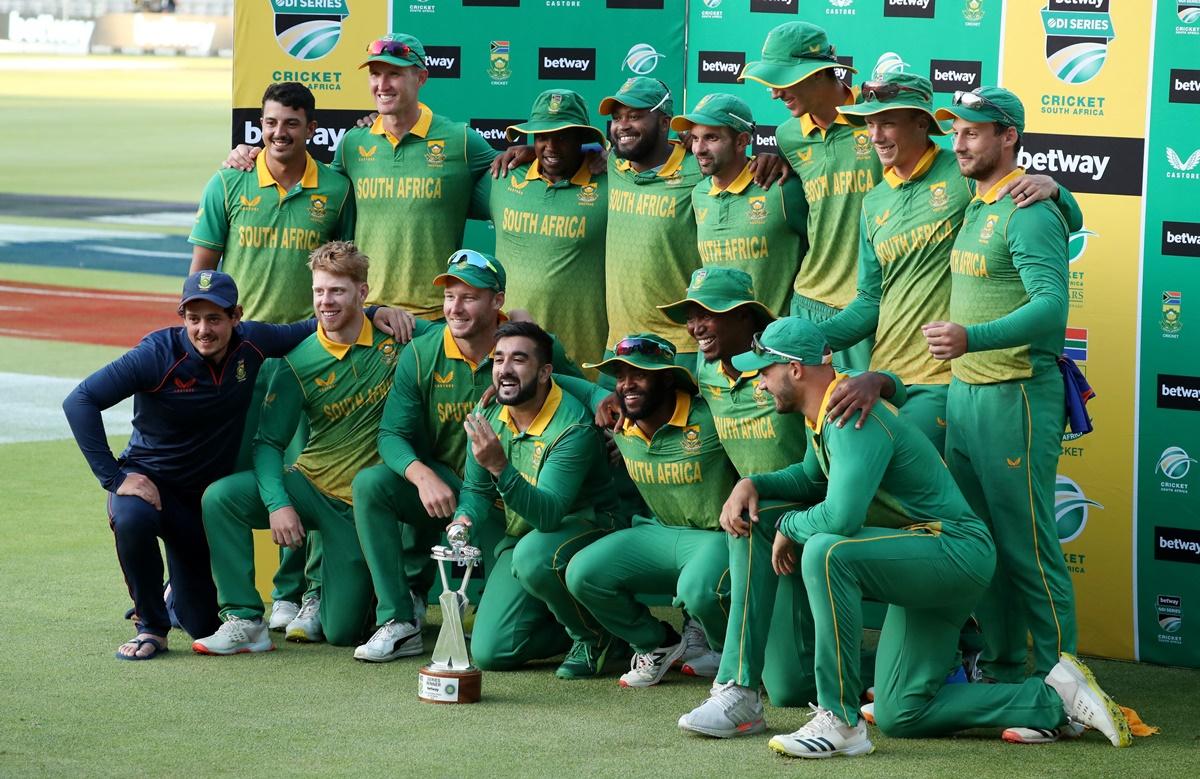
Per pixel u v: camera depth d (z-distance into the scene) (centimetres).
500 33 1062
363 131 983
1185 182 902
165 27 6938
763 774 690
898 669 754
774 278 914
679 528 849
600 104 973
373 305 969
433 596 1048
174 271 2680
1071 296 937
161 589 874
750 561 762
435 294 979
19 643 887
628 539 844
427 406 902
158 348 870
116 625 927
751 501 757
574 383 888
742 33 1027
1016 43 938
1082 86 923
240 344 881
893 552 722
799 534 736
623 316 949
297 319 973
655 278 937
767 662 809
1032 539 781
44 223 3203
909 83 805
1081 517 948
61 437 1517
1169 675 910
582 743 734
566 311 966
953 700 751
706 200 914
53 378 1802
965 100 762
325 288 889
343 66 1048
